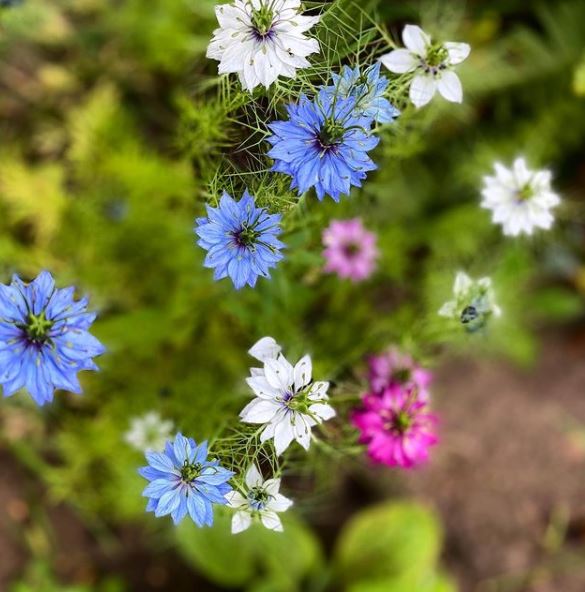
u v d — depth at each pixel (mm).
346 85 379
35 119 697
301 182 370
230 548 654
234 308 540
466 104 649
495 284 618
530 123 674
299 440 394
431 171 677
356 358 523
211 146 445
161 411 556
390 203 635
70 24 683
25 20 607
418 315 582
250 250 381
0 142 689
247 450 393
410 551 676
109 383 619
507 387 740
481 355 724
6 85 700
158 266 625
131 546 706
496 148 671
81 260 625
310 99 392
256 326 543
